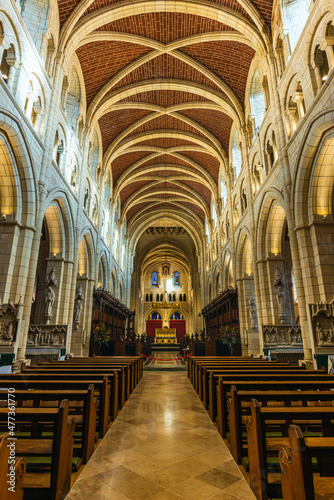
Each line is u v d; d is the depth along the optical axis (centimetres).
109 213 2695
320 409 357
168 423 639
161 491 364
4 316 924
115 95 1997
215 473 409
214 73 1881
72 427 373
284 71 1281
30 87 1115
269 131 1467
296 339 1389
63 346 1294
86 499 346
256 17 1405
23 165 1048
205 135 2434
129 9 1459
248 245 1998
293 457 264
